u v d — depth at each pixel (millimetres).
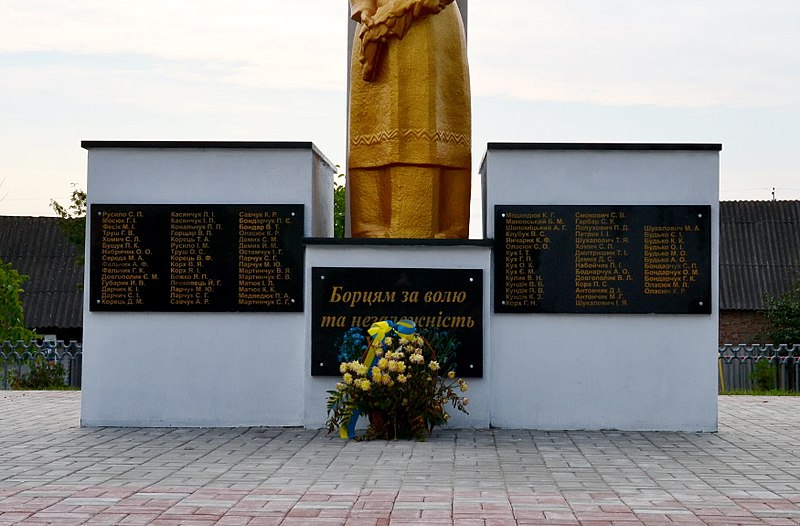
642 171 14898
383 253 14773
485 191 15938
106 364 15055
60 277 39531
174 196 15078
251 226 14984
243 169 15070
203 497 9633
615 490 10094
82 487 10156
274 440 13648
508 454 12453
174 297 15000
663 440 13789
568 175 14906
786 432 14695
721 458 12203
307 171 15055
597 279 14836
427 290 14734
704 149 14859
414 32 15102
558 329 14875
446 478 10742
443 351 14539
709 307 14766
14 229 41438
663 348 14828
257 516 8828
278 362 15000
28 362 23953
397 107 15062
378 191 15453
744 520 8719
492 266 14906
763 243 38719
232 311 14977
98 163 15086
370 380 13664
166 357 15055
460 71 15516
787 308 33781
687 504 9391
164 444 13281
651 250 14820
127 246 15039
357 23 16141
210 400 15008
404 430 13719
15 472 11062
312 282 14742
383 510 9062
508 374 14875
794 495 9852
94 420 15055
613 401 14828
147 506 9219
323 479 10648
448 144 15297
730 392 21875
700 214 14789
